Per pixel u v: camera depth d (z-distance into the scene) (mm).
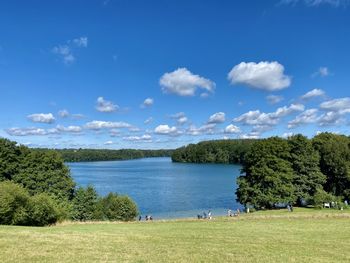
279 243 29500
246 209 89375
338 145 95188
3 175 77438
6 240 26266
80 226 44969
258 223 46531
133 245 26688
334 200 84000
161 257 22422
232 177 193375
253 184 89250
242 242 29625
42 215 50906
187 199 114938
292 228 40719
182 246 26750
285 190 85500
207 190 137625
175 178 190750
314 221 48250
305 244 29312
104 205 82000
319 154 96812
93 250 24031
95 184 160125
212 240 30453
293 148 91750
